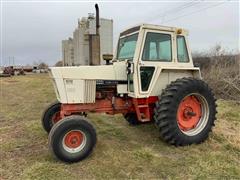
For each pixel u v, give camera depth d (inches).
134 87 168.7
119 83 176.7
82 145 149.8
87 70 168.1
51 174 133.3
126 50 187.3
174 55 181.3
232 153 160.1
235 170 137.1
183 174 133.6
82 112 173.5
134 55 169.9
